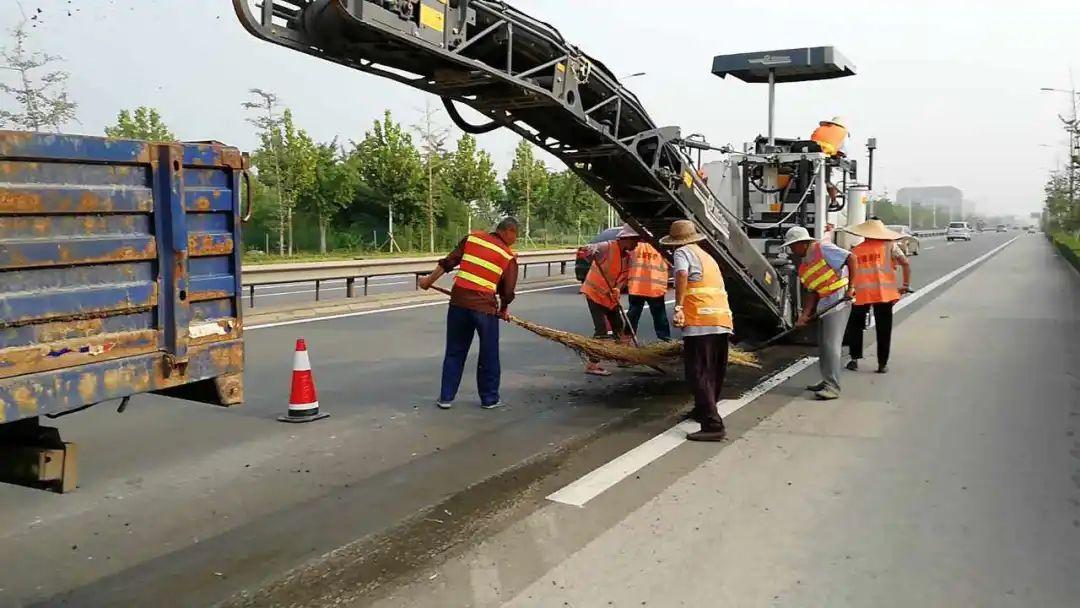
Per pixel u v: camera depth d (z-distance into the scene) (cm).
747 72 1224
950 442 628
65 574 402
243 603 372
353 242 3412
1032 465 570
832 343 772
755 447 615
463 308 730
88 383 312
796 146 1138
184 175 346
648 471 557
